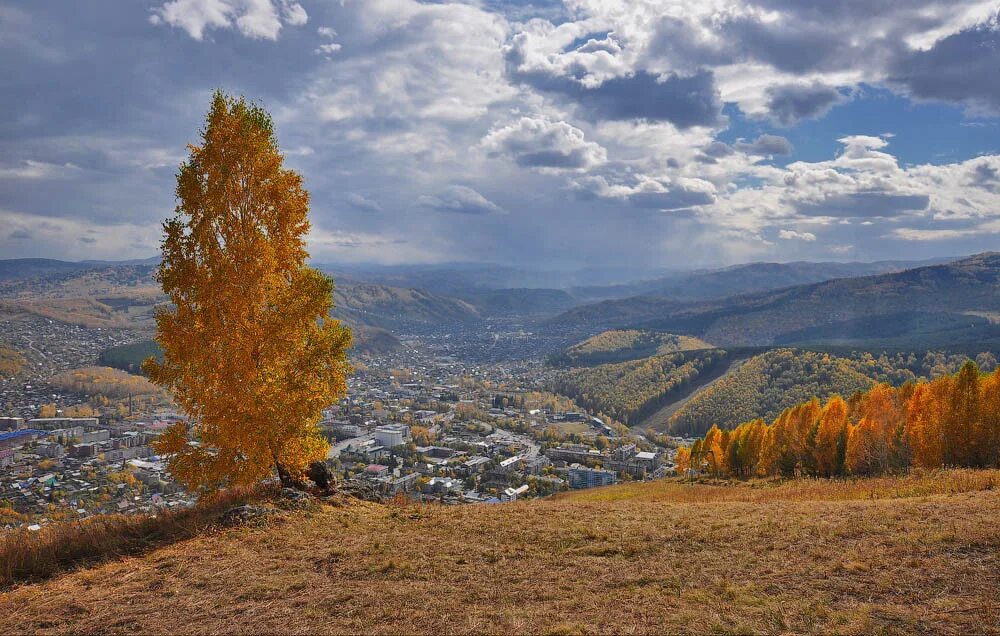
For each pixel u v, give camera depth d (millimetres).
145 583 10203
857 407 64500
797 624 8117
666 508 17734
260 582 10180
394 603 9289
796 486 32938
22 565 11188
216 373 15578
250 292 16062
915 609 8320
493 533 13711
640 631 8062
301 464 17125
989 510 12992
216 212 15898
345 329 17641
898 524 12484
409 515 15922
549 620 8523
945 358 183625
